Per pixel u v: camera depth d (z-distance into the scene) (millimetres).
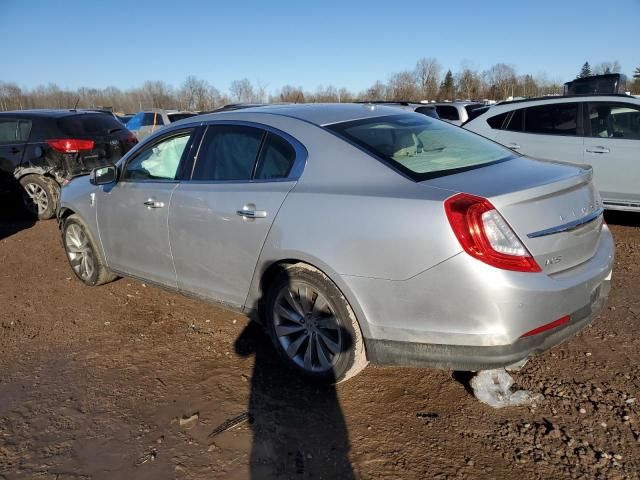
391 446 2658
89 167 7984
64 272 5543
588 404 2900
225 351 3703
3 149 8039
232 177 3477
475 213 2449
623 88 17703
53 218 8195
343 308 2881
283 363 3463
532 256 2500
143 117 17641
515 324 2479
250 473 2514
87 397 3205
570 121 6562
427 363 2723
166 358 3645
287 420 2900
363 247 2734
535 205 2566
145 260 4125
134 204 4059
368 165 2926
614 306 4141
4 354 3801
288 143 3258
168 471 2549
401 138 3248
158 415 2994
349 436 2748
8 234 7316
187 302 4586
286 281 3119
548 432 2691
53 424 2951
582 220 2738
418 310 2639
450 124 3822
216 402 3094
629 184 6156
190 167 3748
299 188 3061
